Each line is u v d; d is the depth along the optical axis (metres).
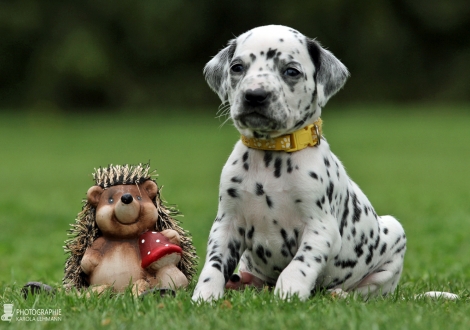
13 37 43.88
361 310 4.84
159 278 5.53
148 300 4.96
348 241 6.04
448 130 34.31
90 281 5.61
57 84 43.94
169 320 4.58
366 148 28.39
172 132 34.59
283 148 5.64
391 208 14.54
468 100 45.50
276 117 5.43
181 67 46.34
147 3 45.19
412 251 10.17
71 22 44.47
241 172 5.73
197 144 29.61
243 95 5.45
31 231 12.14
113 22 45.16
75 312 4.90
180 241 5.87
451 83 46.00
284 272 5.42
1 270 8.50
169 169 21.70
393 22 45.88
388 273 6.39
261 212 5.68
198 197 15.67
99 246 5.62
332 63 5.93
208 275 5.55
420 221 12.95
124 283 5.50
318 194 5.62
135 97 44.81
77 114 43.12
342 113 42.00
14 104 44.34
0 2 44.50
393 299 5.66
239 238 5.82
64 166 23.02
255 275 6.16
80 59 43.06
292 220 5.67
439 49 47.00
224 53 6.12
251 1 45.34
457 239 11.00
